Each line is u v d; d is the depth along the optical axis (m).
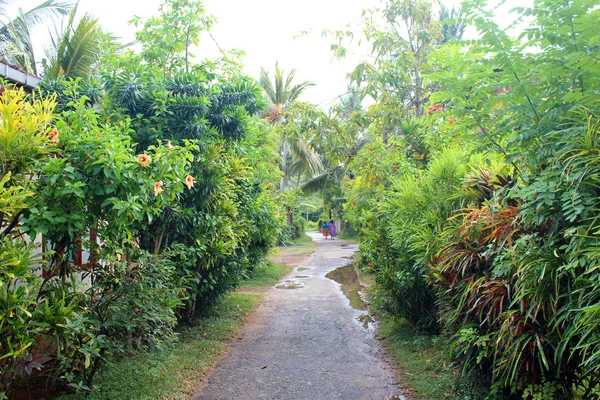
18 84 4.51
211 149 5.54
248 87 6.00
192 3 6.37
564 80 2.73
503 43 2.85
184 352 5.07
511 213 2.97
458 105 3.25
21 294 2.77
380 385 4.25
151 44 6.44
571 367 2.67
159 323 4.40
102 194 3.31
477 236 3.37
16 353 2.65
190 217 5.52
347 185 16.86
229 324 6.42
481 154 3.81
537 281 2.56
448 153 4.69
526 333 2.65
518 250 2.75
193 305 6.21
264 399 3.95
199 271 6.07
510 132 3.01
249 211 7.68
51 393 3.73
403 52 8.94
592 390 2.52
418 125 7.82
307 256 17.84
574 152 2.51
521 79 2.84
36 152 2.95
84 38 9.29
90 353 3.23
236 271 6.84
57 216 3.09
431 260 4.21
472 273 3.50
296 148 21.30
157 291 4.26
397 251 5.94
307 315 7.36
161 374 4.28
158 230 5.28
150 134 5.05
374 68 9.59
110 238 3.80
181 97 5.17
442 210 4.63
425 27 9.67
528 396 3.01
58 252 3.39
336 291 9.75
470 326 3.27
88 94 5.12
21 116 2.94
